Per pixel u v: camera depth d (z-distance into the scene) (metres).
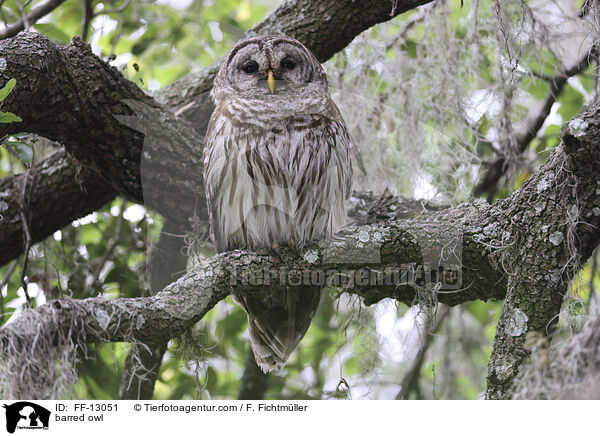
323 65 10.08
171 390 10.14
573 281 6.75
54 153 9.50
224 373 11.03
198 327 7.59
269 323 7.93
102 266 10.07
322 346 10.69
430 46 9.98
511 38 9.15
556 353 5.60
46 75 7.53
